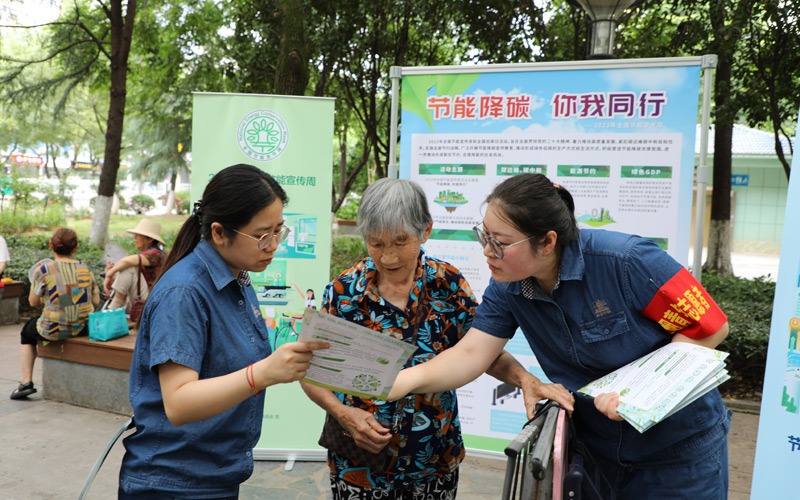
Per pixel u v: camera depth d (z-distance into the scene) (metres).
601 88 2.95
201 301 1.52
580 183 3.01
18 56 19.41
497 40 8.30
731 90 7.45
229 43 9.88
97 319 4.50
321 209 3.62
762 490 2.12
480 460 3.85
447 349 1.83
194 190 3.55
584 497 1.59
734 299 7.22
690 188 2.87
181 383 1.44
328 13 8.67
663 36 8.64
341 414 1.75
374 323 1.82
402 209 1.64
